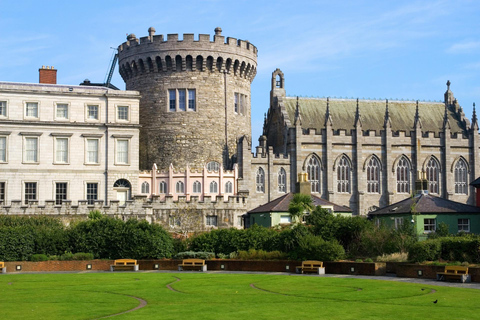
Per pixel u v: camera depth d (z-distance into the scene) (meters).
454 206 78.94
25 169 87.88
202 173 95.62
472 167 114.12
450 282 47.38
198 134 102.56
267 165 103.12
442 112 121.56
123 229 64.94
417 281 48.41
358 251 63.25
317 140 106.62
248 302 38.06
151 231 65.50
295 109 113.06
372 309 35.28
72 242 65.19
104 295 41.41
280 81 115.75
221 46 103.88
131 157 91.19
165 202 82.31
